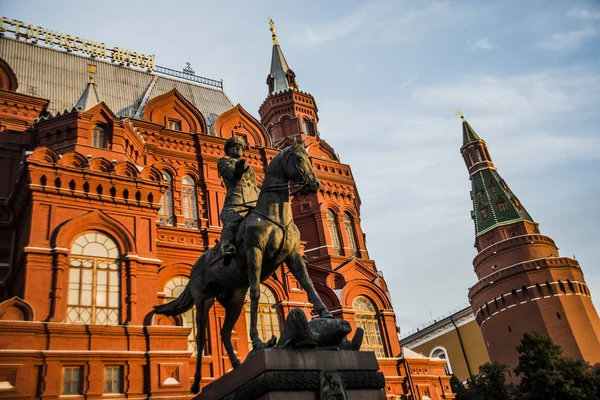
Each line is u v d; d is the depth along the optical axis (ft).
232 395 25.68
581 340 188.96
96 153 78.02
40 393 55.11
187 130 106.73
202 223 93.61
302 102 146.92
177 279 82.53
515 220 235.20
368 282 106.22
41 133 80.74
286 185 30.60
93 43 116.16
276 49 160.56
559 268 207.00
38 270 62.69
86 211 69.87
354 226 121.49
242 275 31.30
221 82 131.75
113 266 68.80
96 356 59.98
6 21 105.50
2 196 77.77
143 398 61.11
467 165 270.87
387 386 96.84
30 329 57.26
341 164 127.54
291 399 23.44
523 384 141.08
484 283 219.41
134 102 110.63
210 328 79.15
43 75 101.81
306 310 90.79
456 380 184.14
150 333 65.10
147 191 76.38
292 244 30.19
